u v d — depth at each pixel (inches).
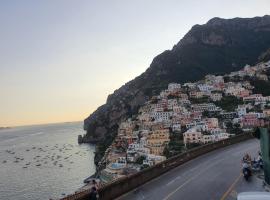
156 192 790.5
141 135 6535.4
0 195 4490.7
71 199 595.5
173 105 7495.1
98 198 657.6
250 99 7047.2
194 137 5172.2
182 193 758.5
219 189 772.6
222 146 1706.4
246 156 999.0
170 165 1141.1
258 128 668.1
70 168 6402.6
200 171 1058.7
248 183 810.8
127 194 788.6
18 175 5925.2
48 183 5078.7
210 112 6815.9
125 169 4530.0
